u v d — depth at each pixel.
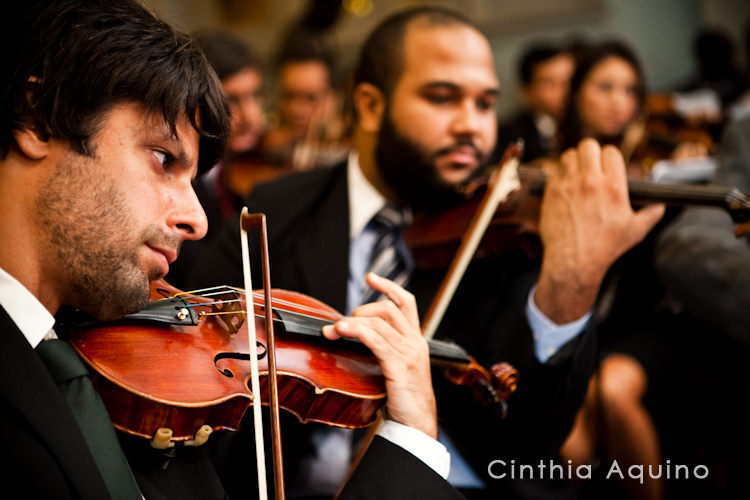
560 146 6.86
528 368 3.14
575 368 3.13
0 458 1.76
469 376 2.82
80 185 1.96
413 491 2.36
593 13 11.83
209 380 2.22
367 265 3.76
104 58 1.92
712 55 9.58
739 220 2.99
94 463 1.85
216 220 5.43
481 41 3.75
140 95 1.97
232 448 3.22
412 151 3.67
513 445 3.23
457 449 3.32
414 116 3.64
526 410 3.17
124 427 2.11
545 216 3.22
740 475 4.36
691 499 5.21
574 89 6.73
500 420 3.22
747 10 11.79
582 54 6.77
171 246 2.10
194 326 2.42
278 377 2.43
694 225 3.62
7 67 1.90
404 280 3.74
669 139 7.16
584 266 3.09
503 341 3.26
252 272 3.59
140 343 2.23
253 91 6.43
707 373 5.16
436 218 3.73
